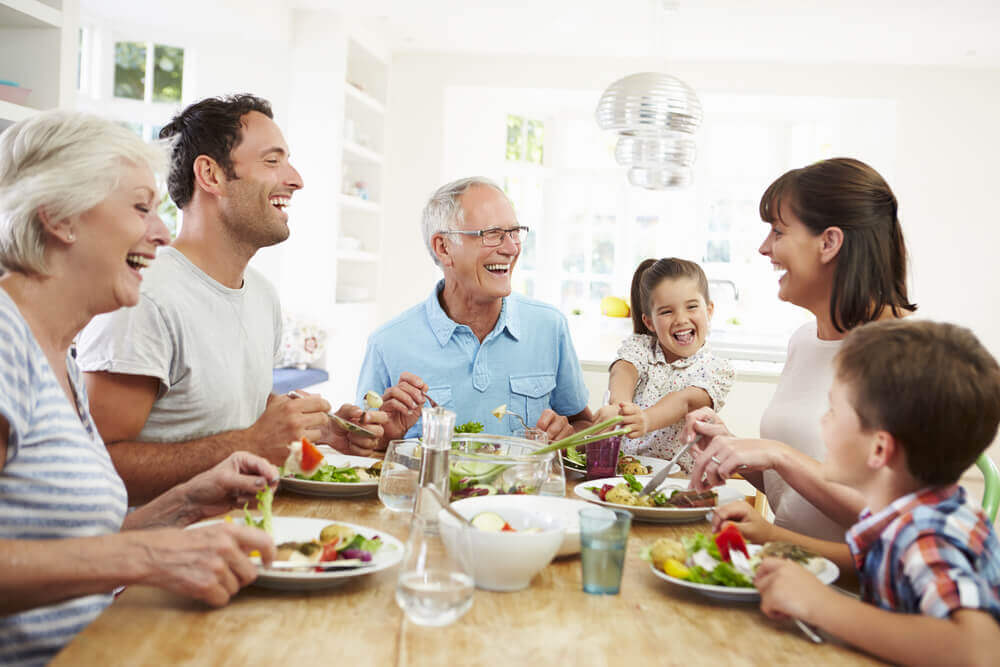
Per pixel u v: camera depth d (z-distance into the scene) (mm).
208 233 1907
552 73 6238
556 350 2400
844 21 5203
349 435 1941
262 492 1315
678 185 4398
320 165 5477
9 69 2889
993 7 4867
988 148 6090
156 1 4711
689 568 1218
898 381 1023
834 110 6660
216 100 1901
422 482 1326
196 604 1065
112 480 1281
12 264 1205
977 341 1049
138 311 1725
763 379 3371
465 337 2297
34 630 1170
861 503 1378
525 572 1151
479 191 2215
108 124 1238
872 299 1585
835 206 1575
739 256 7238
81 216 1202
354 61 6039
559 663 937
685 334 2578
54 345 1259
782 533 1367
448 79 6238
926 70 6090
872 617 979
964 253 6117
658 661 954
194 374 1819
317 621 1026
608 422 1696
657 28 5488
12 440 1130
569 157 7363
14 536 1155
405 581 1022
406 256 6281
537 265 7410
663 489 1784
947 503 1035
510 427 2320
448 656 940
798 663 962
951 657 914
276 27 5234
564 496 1722
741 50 5914
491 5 5188
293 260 5535
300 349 5113
